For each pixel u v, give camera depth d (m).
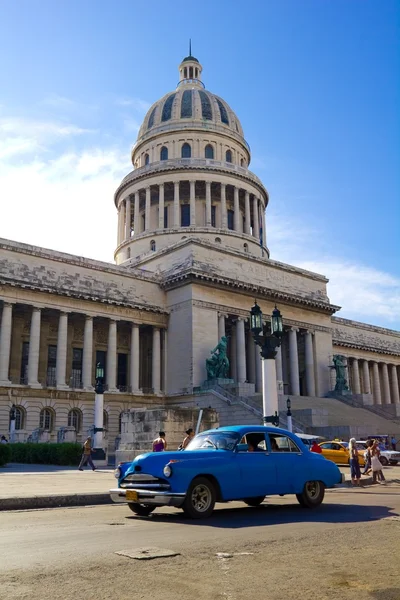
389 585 8.45
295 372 77.44
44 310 63.12
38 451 44.25
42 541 11.64
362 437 54.66
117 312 68.00
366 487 27.55
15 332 64.12
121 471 16.14
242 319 73.25
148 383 73.31
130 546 11.09
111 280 68.44
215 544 11.30
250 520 14.87
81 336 68.94
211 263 72.38
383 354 105.25
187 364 67.38
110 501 19.69
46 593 7.89
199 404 63.66
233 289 72.50
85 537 12.12
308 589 8.21
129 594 7.88
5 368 58.09
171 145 99.50
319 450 40.12
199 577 8.79
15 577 8.72
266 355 29.34
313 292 84.19
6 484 23.83
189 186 94.88
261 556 10.25
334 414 63.69
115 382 66.06
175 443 32.94
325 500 20.38
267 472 16.58
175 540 11.74
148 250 90.69
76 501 19.00
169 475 14.82
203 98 103.69
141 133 105.38
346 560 10.02
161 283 72.38
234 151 102.62
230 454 16.12
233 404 58.72
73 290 63.47
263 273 78.31
